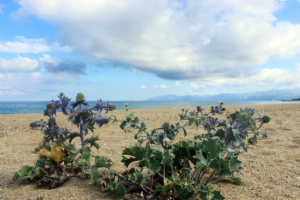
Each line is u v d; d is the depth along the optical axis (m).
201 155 1.93
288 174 2.77
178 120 10.41
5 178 2.73
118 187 2.02
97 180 2.24
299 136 5.34
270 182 2.54
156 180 2.23
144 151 2.09
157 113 15.28
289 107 18.11
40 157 2.41
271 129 6.71
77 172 2.72
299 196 2.12
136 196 1.99
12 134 6.96
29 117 13.32
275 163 3.27
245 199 2.12
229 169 1.84
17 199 2.08
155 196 1.97
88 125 2.49
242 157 3.74
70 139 2.62
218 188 2.41
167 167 2.42
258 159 3.53
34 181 2.54
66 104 2.49
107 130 7.41
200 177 2.34
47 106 2.46
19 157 3.89
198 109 3.28
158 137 2.66
